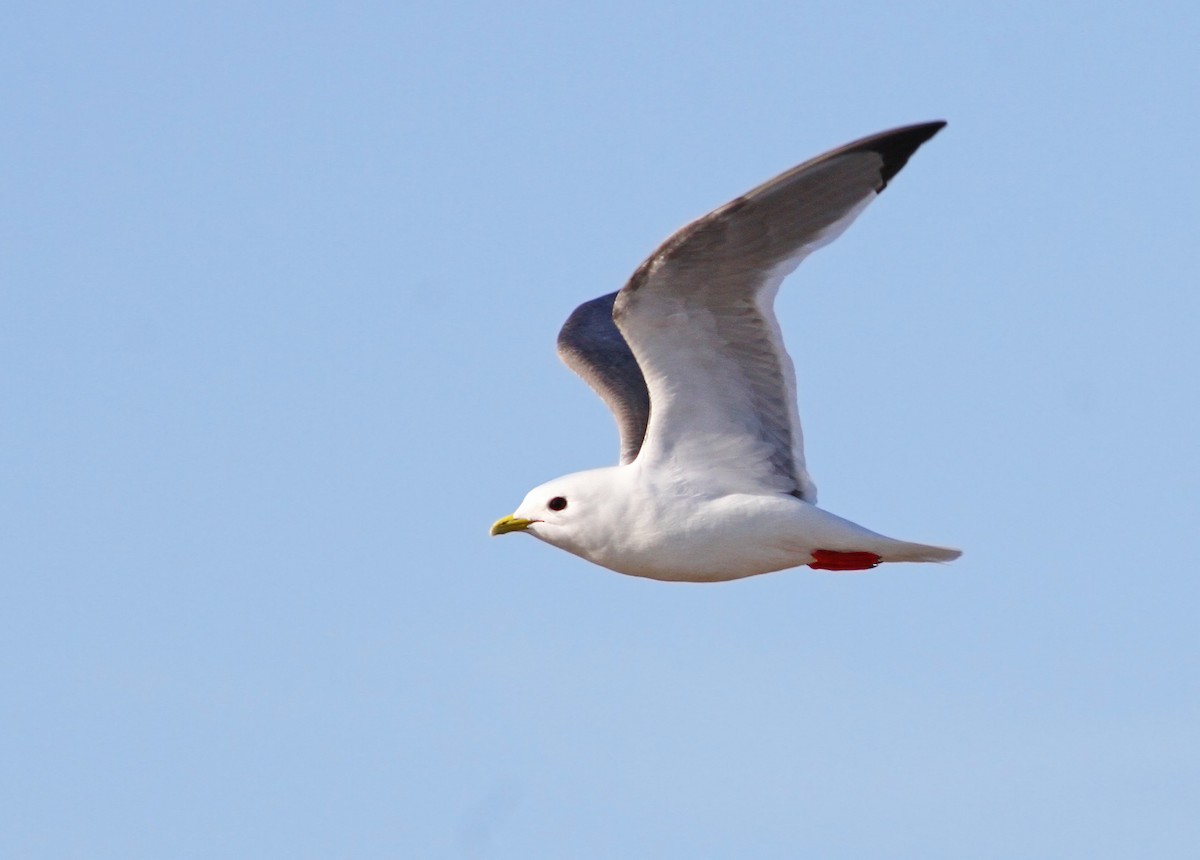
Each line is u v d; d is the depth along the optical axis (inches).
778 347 617.3
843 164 584.7
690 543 640.4
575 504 650.8
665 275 599.5
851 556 645.3
